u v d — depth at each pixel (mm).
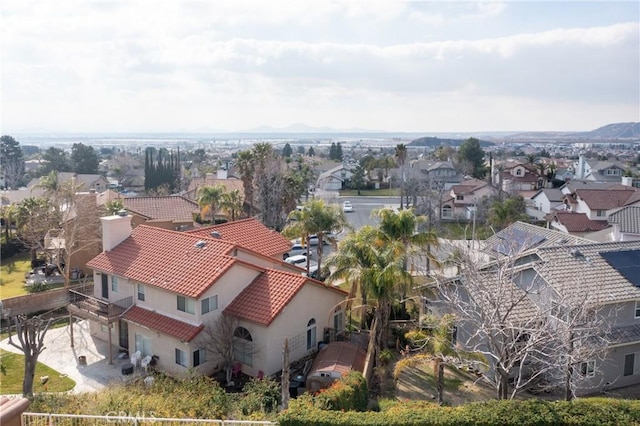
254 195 65812
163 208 60188
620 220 49938
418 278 36969
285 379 20719
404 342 30953
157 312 29562
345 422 16828
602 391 26109
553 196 80125
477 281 21125
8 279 51250
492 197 77125
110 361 29594
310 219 42125
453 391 25859
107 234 33812
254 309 28125
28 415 16500
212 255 30078
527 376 26328
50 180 67438
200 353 27844
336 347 28219
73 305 32250
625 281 26906
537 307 23047
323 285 30844
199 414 19062
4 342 33500
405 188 87062
